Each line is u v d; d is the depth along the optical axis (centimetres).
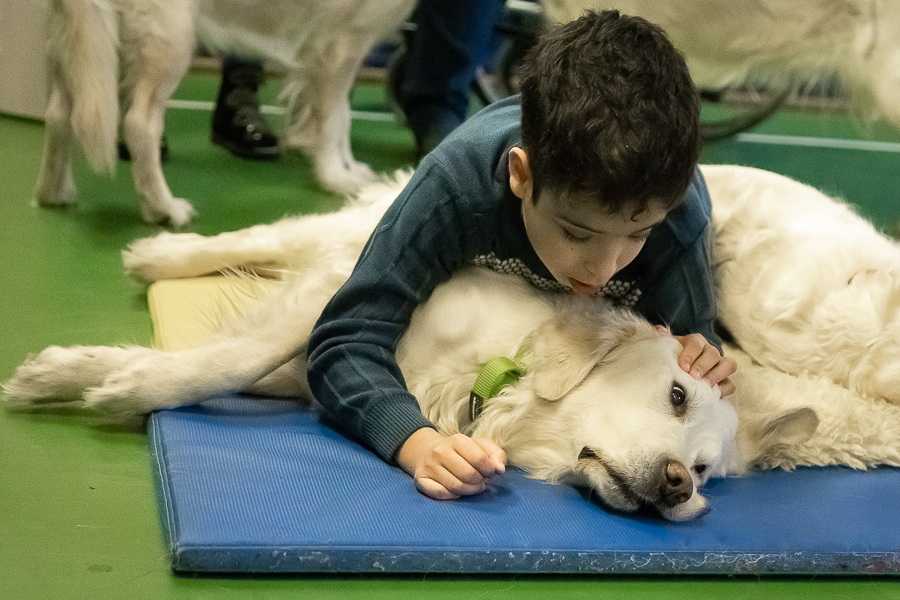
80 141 303
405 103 468
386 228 172
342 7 356
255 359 181
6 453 166
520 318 180
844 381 212
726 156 541
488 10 437
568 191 141
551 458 173
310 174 407
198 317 219
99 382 183
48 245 286
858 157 591
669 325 190
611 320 176
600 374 172
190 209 326
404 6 375
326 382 171
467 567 142
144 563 137
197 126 477
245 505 143
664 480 156
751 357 232
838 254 225
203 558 132
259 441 168
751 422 192
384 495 153
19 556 135
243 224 331
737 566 154
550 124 143
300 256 234
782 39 385
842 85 403
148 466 167
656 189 140
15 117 439
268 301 192
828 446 199
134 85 310
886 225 424
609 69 143
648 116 140
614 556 148
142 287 253
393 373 171
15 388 184
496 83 552
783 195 249
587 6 388
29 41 423
